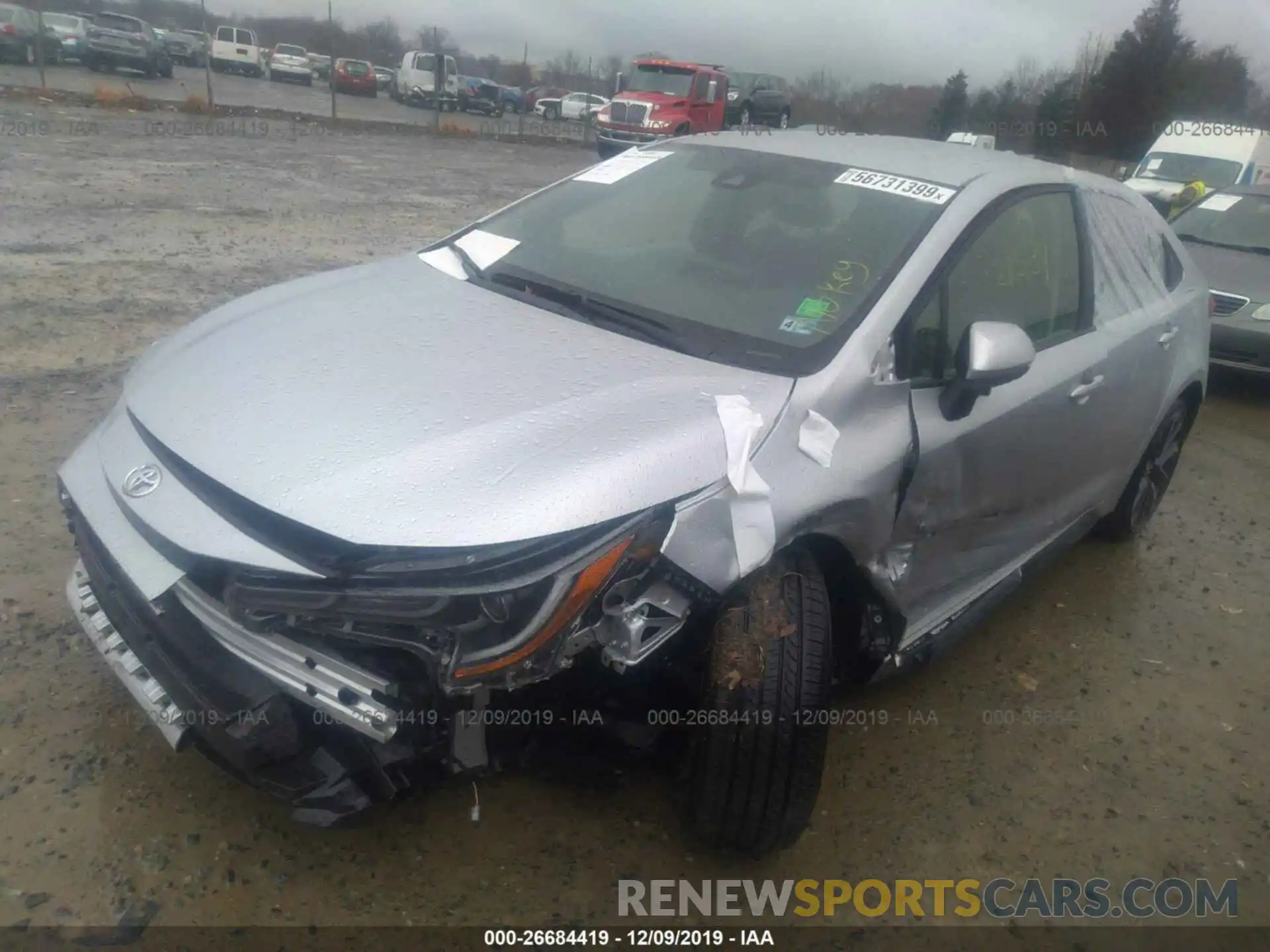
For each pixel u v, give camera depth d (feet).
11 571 12.14
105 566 8.46
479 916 8.39
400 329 9.64
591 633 7.47
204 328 10.23
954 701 12.14
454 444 7.79
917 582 10.49
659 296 10.39
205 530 7.52
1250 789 11.31
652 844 9.28
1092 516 14.88
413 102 123.54
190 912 8.12
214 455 7.90
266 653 7.64
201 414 8.39
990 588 12.45
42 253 27.14
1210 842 10.41
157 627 7.95
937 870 9.57
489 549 7.15
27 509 13.58
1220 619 14.93
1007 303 11.32
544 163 71.82
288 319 9.99
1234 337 26.86
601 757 9.08
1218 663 13.76
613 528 7.44
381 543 7.12
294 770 7.88
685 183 12.14
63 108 65.46
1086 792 10.89
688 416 8.32
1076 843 10.14
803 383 8.99
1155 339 14.33
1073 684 12.85
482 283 11.01
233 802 9.16
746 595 8.39
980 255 10.91
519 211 12.69
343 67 130.11
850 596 9.88
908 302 9.86
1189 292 16.20
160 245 29.60
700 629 8.32
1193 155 62.75
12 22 94.12
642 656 7.64
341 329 9.64
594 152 89.35
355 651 7.56
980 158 12.52
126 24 99.45
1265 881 9.98
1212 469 21.49
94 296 23.62
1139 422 14.58
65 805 8.94
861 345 9.39
